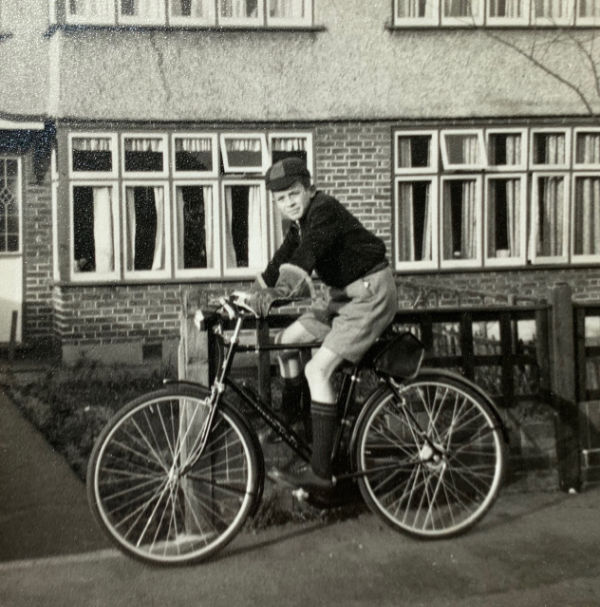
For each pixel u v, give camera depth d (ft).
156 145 38.52
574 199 41.47
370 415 14.48
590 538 14.75
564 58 40.57
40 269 41.27
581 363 17.72
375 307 14.07
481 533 15.07
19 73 39.19
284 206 14.14
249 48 38.58
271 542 14.69
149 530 15.05
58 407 27.32
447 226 40.70
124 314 38.34
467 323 17.24
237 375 16.61
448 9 39.81
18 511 16.47
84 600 12.48
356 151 39.60
